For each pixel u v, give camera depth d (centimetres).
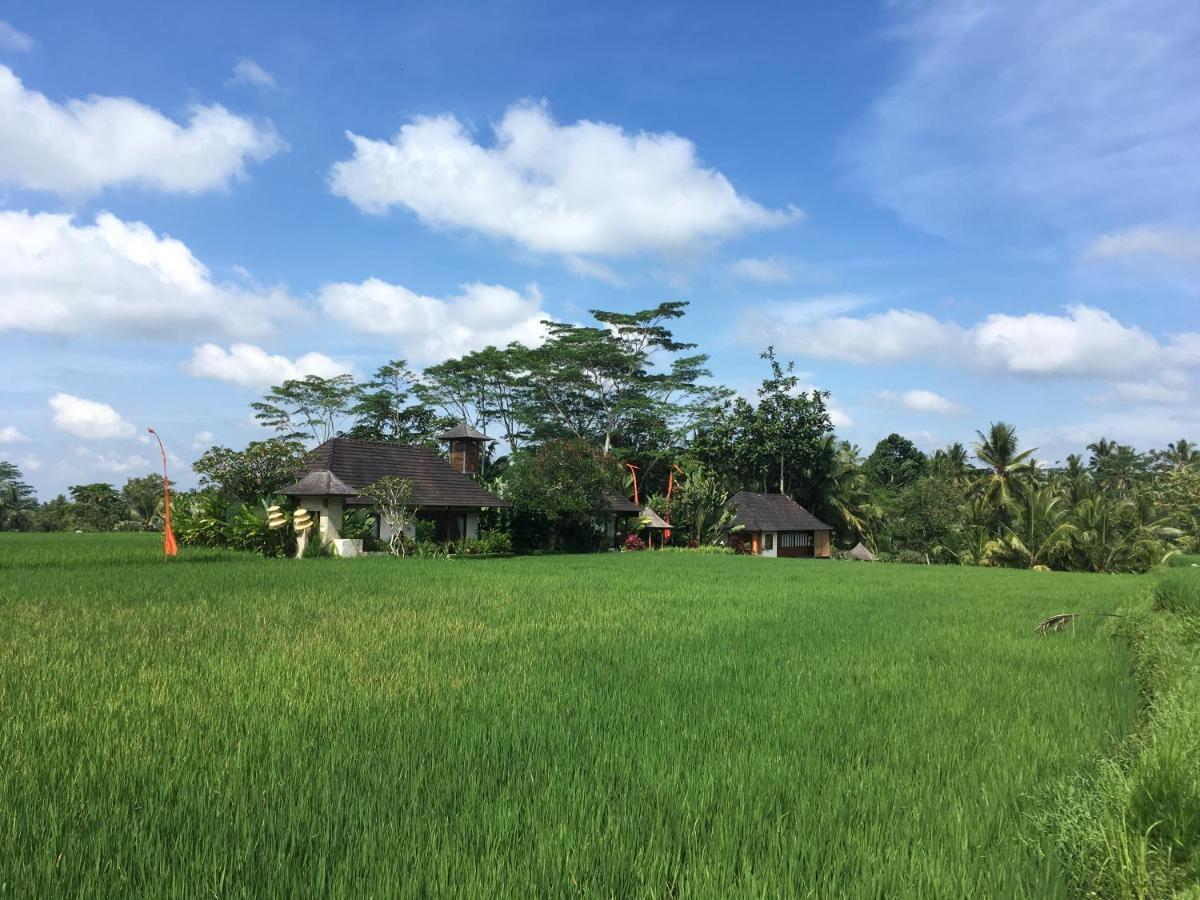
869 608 1470
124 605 1305
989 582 2270
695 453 5700
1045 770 489
